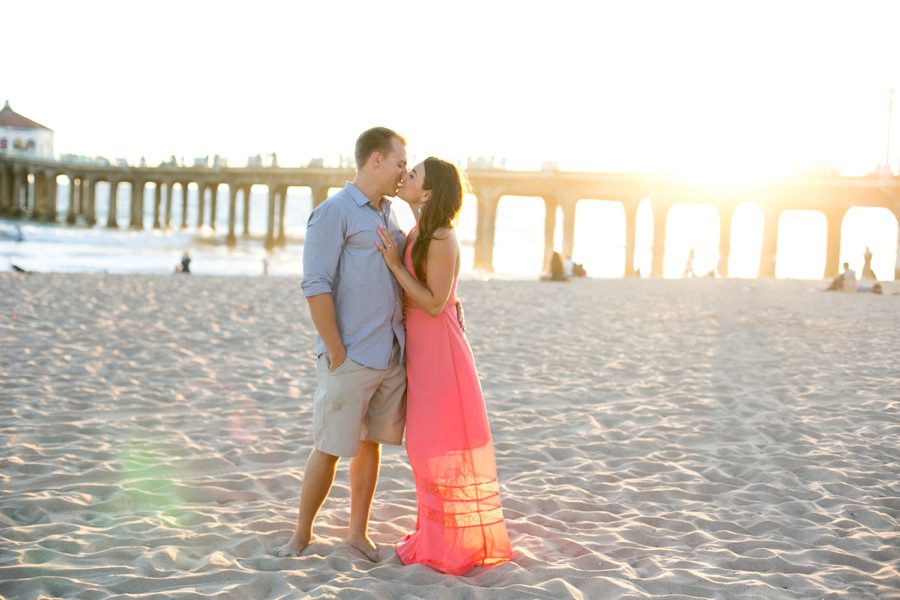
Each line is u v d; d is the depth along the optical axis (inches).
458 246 145.7
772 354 420.8
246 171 2439.7
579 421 266.2
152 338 420.5
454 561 141.9
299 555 148.9
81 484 185.6
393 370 147.9
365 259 143.6
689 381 339.0
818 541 161.8
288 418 262.8
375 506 180.2
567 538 160.9
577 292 804.6
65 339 402.6
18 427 234.7
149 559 141.6
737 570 146.6
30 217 3253.0
